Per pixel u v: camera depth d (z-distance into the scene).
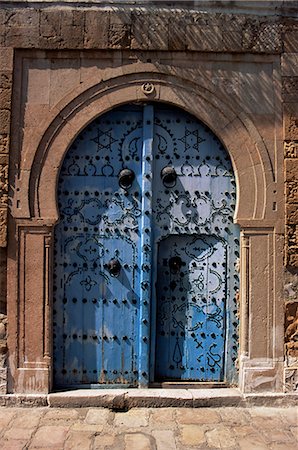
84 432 4.39
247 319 5.18
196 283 5.37
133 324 5.29
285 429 4.50
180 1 5.18
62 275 5.26
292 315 5.20
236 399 5.06
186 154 5.37
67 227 5.28
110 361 5.27
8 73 5.10
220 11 5.21
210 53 5.21
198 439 4.26
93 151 5.32
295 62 5.25
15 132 5.11
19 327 5.08
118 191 5.32
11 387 5.05
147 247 5.24
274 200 5.20
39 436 4.30
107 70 5.16
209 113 5.23
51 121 5.12
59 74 5.16
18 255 5.08
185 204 5.35
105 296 5.29
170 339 5.36
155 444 4.16
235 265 5.36
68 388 5.20
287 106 5.22
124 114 5.34
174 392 5.12
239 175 5.21
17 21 5.11
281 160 5.22
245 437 4.31
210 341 5.34
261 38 5.20
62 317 5.25
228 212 5.36
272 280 5.20
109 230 5.30
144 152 5.28
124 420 4.67
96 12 5.12
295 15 5.27
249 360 5.16
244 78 5.24
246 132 5.23
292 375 5.15
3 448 4.06
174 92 5.21
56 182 5.13
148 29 5.14
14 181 5.08
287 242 5.16
